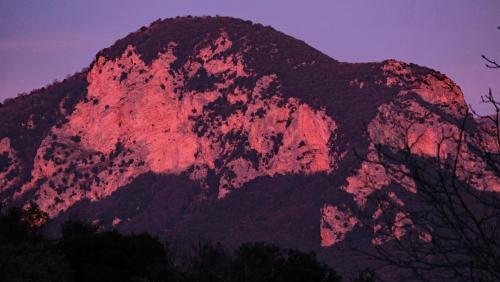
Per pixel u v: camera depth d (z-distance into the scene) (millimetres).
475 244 23172
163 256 100625
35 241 89812
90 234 98188
